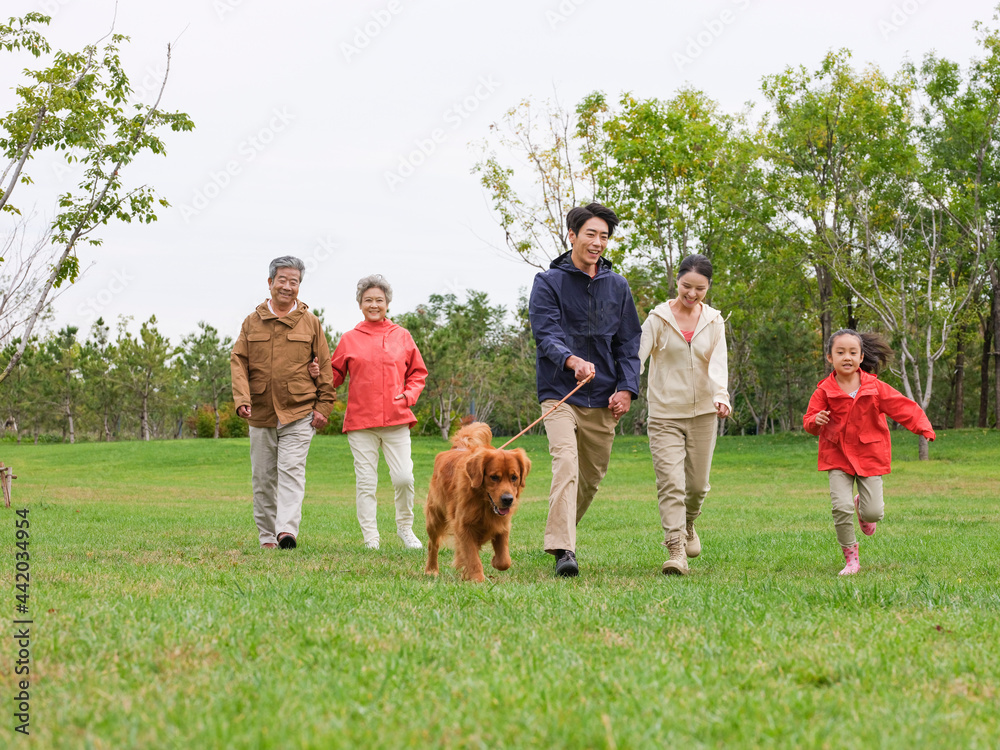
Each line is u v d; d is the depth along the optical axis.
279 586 4.70
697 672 3.02
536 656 3.19
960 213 30.39
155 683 2.78
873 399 6.32
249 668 2.96
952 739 2.35
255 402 7.98
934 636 3.62
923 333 30.11
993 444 30.58
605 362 6.12
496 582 5.41
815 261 30.81
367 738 2.29
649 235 29.59
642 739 2.31
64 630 3.47
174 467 31.64
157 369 56.22
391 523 11.92
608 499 17.16
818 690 2.85
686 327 6.27
